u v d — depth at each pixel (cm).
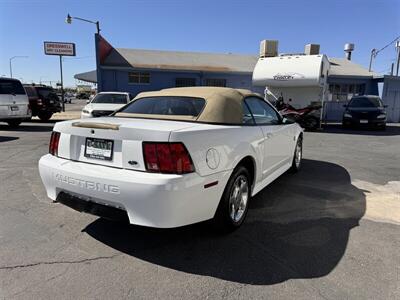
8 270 282
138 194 276
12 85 1272
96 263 297
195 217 302
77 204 316
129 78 2139
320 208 441
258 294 256
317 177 599
